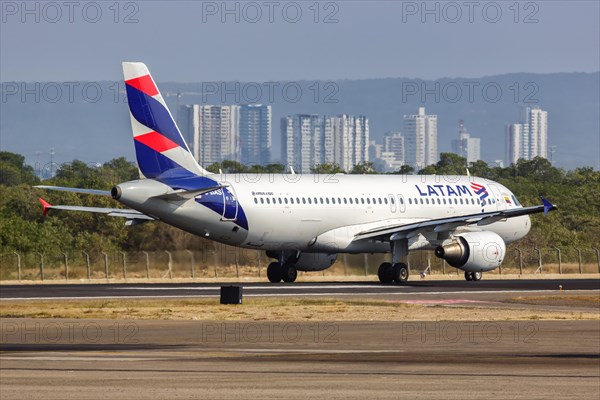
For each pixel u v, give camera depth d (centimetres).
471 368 6059
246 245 13800
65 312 9238
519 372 5922
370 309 9706
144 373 5781
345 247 14462
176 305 10069
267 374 5781
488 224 14950
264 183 13725
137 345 7012
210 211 13075
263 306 9956
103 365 6072
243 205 13362
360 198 14575
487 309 9844
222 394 5169
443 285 13725
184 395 5141
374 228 14625
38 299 10906
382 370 5956
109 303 10238
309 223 14038
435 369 6012
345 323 8481
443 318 8975
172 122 12794
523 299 11144
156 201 12638
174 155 12825
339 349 6869
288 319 8794
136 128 12575
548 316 9162
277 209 13688
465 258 14288
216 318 8831
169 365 6094
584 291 12519
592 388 5419
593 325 8425
